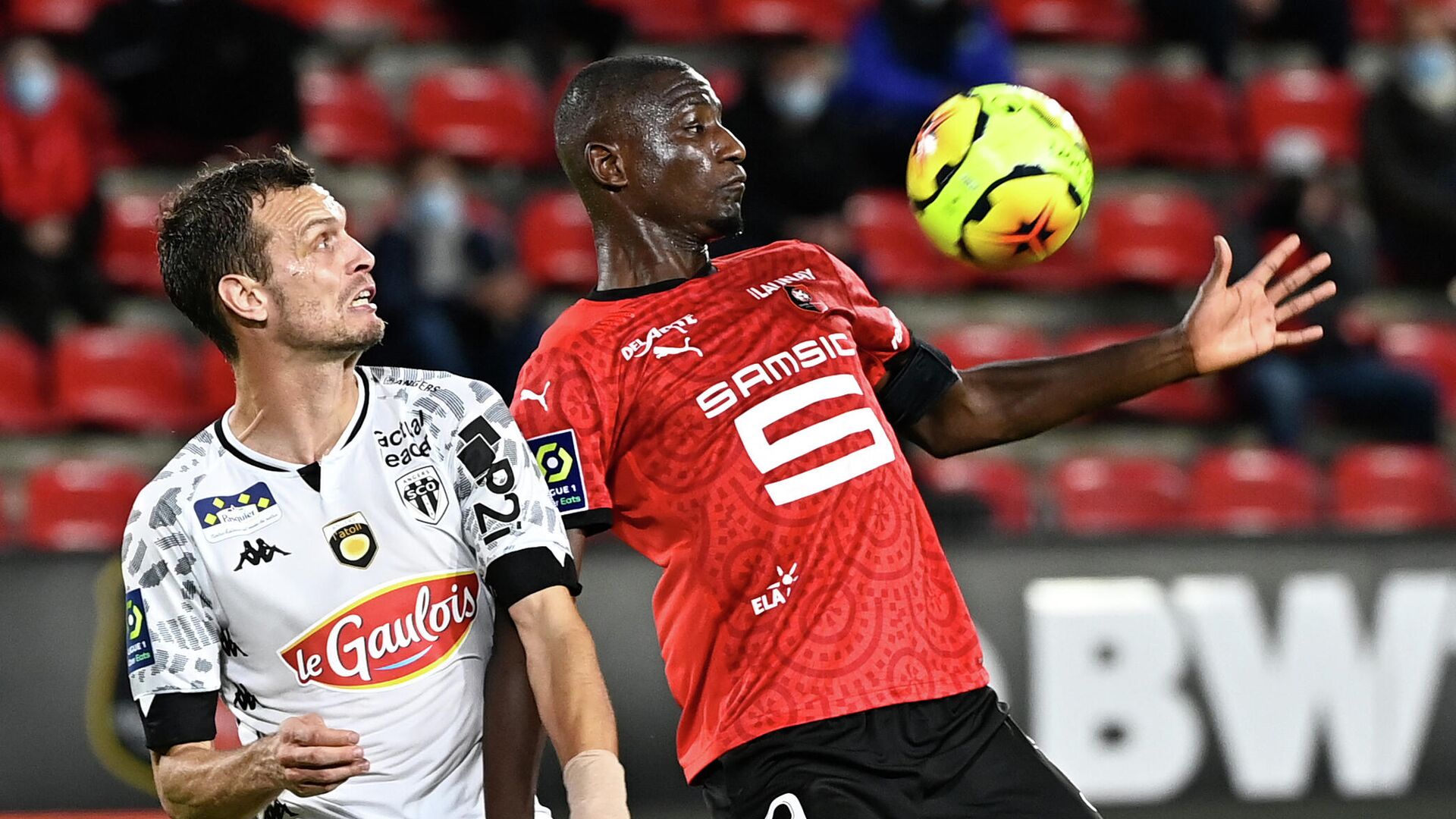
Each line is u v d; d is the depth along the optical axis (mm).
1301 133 44281
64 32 41219
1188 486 33656
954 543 26000
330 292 11281
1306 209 37156
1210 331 13703
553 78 41906
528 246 38719
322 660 11367
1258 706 26031
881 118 38625
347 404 11625
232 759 10734
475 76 42281
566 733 10930
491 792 11562
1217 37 44875
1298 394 34875
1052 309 40312
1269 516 33344
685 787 24828
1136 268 40188
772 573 12258
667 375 12562
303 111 38438
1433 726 26328
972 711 12516
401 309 31797
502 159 41562
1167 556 26266
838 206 35000
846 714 12078
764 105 35062
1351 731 26156
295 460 11477
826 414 12562
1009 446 36438
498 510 11469
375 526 11398
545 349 12781
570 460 12328
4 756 23609
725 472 12367
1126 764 25750
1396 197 40031
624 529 13000
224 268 11242
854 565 12273
